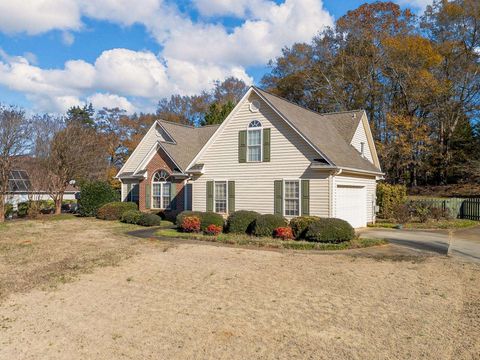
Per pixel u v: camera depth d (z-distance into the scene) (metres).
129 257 13.56
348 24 43.34
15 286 10.12
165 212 26.70
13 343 6.65
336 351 6.09
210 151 22.41
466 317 7.46
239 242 16.34
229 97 60.31
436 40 41.53
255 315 7.73
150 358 6.00
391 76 41.50
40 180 31.38
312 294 9.04
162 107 63.03
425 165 39.88
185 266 12.04
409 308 8.02
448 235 19.00
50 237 18.91
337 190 19.22
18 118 30.19
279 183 20.02
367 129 26.98
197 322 7.42
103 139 49.84
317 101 47.03
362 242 15.63
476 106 38.78
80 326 7.34
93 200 30.36
